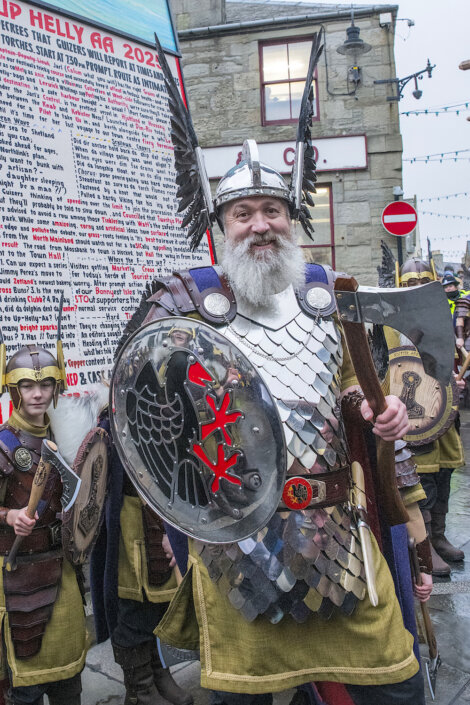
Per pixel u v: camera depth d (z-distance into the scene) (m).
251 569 1.51
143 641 2.49
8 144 2.53
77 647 2.20
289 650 1.57
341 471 1.62
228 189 1.69
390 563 1.83
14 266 2.50
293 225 1.81
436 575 3.74
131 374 1.55
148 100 3.18
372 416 1.59
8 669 2.14
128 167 3.03
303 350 1.63
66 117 2.77
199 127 9.12
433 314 1.42
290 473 1.54
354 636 1.58
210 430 1.48
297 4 9.45
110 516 2.49
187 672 2.87
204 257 3.40
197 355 1.49
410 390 3.57
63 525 2.07
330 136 8.88
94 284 2.81
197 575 1.65
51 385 2.22
